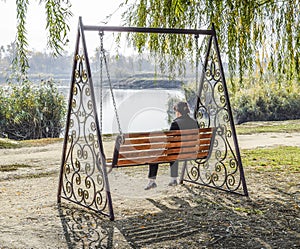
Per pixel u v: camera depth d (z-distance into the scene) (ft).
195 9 24.22
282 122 59.21
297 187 23.29
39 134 51.93
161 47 25.34
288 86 27.55
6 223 17.74
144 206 20.15
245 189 21.53
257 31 25.05
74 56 19.33
